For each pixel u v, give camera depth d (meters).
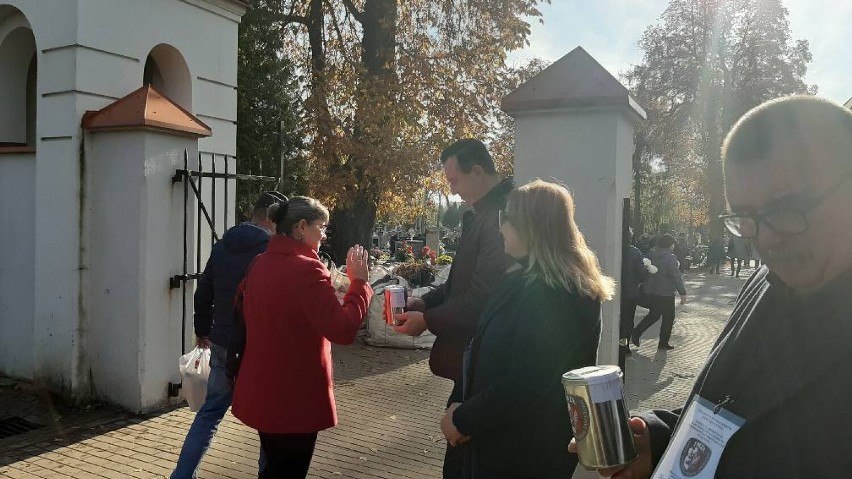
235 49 7.37
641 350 10.02
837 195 1.13
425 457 4.82
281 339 3.11
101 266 5.48
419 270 10.33
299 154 15.52
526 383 2.12
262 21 13.65
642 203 37.56
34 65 6.85
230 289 4.04
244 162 14.20
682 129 32.00
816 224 1.14
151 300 5.38
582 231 3.96
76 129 5.43
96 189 5.48
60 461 4.41
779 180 1.16
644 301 9.93
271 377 3.11
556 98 3.94
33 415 5.25
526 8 13.94
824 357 1.13
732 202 1.26
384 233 42.53
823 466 1.09
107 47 5.73
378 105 12.78
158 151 5.39
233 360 3.41
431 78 13.51
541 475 2.18
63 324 5.50
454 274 2.99
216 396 3.99
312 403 3.16
